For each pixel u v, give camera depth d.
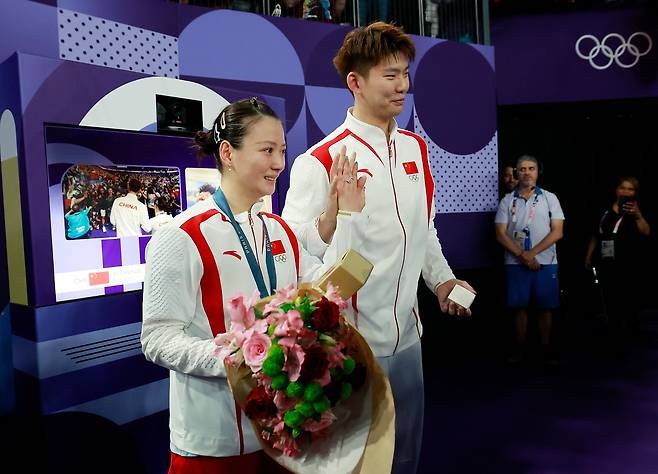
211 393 1.23
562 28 5.04
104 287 2.61
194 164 2.98
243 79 3.56
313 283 1.08
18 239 2.36
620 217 4.73
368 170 1.62
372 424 0.96
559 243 6.23
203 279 1.21
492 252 4.88
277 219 1.38
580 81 5.07
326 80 3.94
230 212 1.26
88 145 2.56
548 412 3.42
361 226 1.35
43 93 2.28
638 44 5.04
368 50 1.56
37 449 2.28
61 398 2.34
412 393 1.73
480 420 3.33
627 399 3.59
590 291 6.33
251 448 1.25
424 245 1.73
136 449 2.59
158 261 1.18
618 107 5.58
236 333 0.96
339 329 1.00
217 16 3.44
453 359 4.62
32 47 2.63
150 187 2.81
